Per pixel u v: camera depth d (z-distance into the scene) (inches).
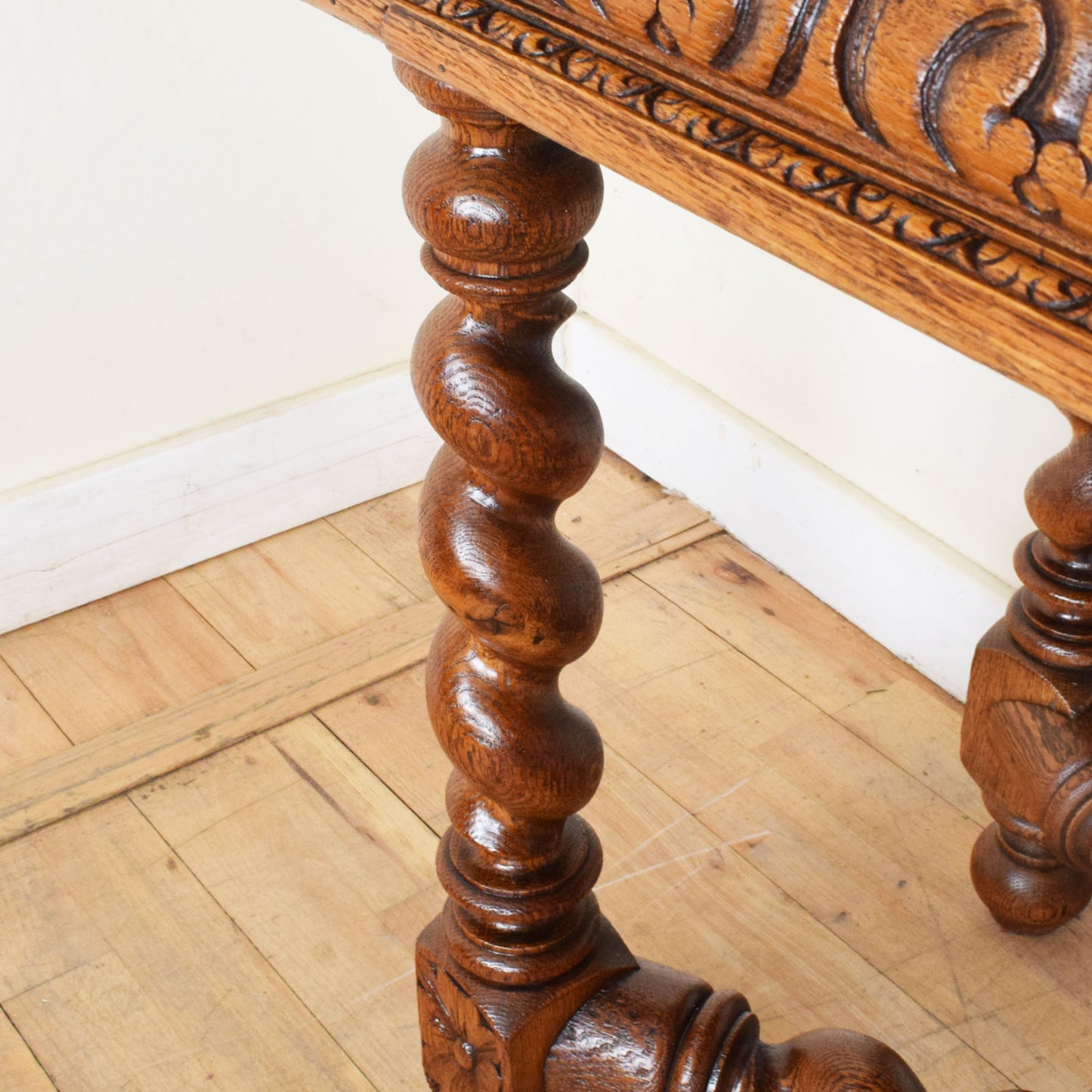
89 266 63.1
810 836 55.8
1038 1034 47.7
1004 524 59.3
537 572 33.0
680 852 55.1
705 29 17.0
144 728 61.2
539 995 36.7
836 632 67.4
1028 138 14.2
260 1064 46.8
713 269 69.1
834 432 66.2
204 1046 47.5
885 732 61.1
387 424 75.4
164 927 52.1
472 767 35.1
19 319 62.4
